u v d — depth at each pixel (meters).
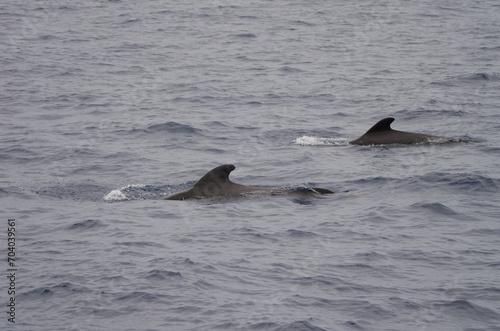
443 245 33.25
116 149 55.94
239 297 27.56
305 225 36.41
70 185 46.16
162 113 69.81
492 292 27.84
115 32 123.81
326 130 62.75
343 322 25.55
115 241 34.03
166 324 25.33
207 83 86.25
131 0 161.50
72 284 28.67
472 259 31.39
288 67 97.00
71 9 146.62
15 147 56.16
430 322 25.56
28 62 97.19
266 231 35.50
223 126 64.44
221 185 42.62
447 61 99.44
